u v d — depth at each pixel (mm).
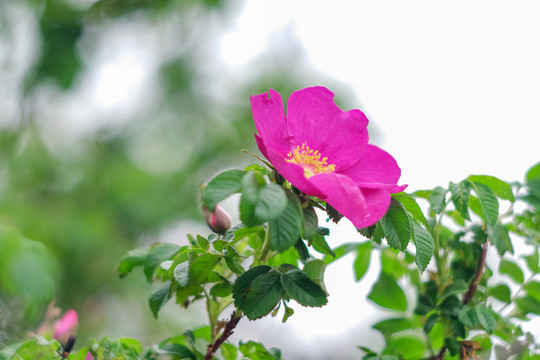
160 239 2133
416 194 1028
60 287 1767
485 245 1021
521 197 1041
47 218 1945
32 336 1001
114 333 1789
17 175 2094
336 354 1640
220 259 948
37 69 2043
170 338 1019
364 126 971
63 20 2088
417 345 1055
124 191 2131
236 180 904
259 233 982
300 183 915
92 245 1882
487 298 1035
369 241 1069
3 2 2012
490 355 1028
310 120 976
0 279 1006
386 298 1069
